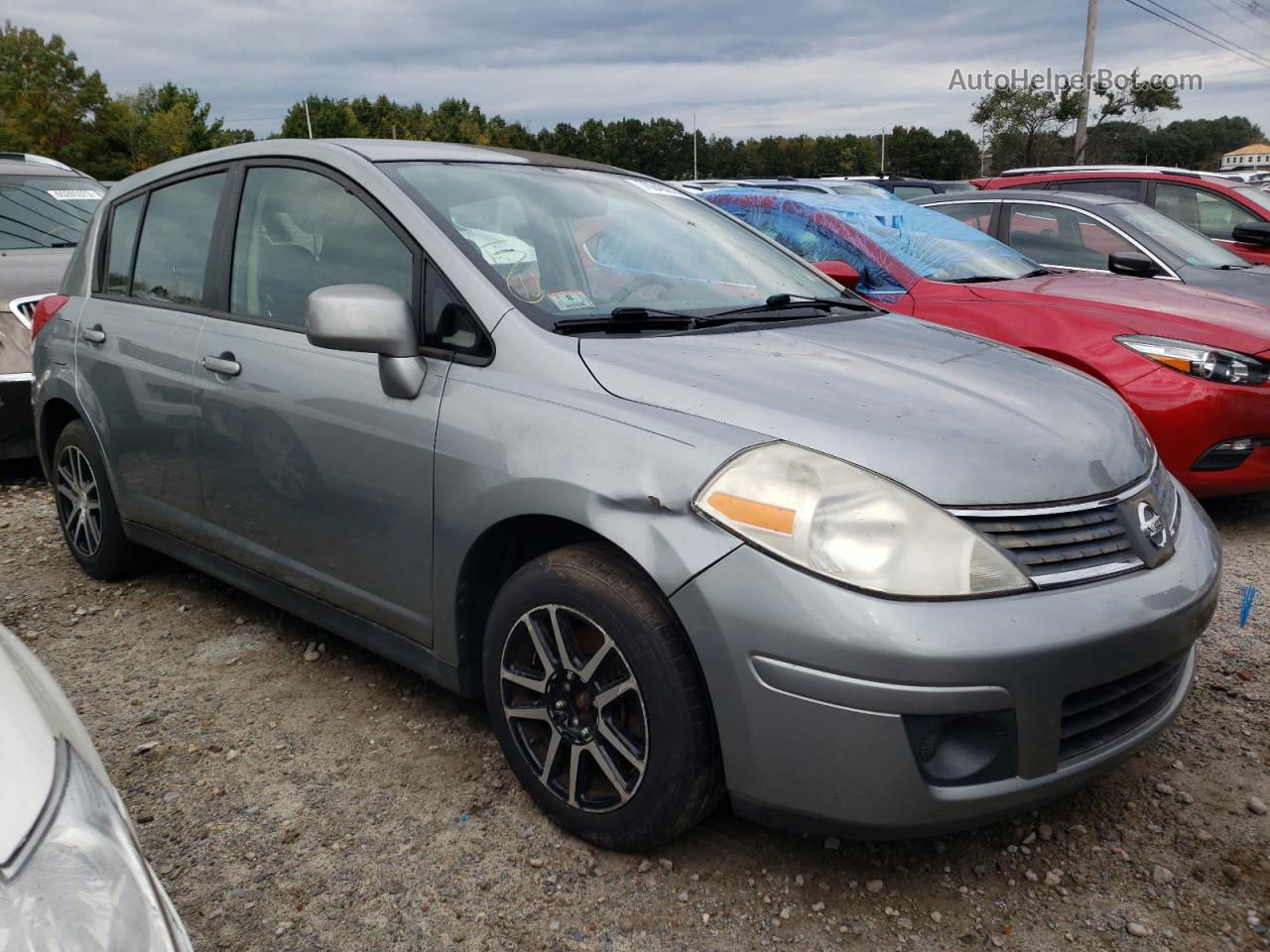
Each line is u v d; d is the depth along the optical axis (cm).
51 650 354
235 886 230
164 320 351
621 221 319
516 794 264
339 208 298
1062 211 688
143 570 421
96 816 124
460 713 306
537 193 310
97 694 321
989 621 193
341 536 286
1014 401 239
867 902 224
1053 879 232
